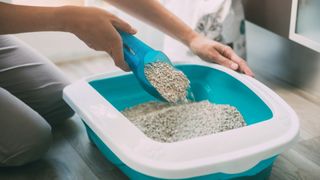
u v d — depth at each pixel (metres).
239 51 1.38
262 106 0.97
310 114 1.22
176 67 1.11
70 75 1.44
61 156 1.03
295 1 1.19
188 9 1.30
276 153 0.82
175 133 0.94
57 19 0.88
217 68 1.08
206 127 0.95
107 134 0.83
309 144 1.09
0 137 0.95
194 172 0.76
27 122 0.97
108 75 1.06
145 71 0.96
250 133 0.83
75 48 1.54
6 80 1.11
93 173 0.98
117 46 0.89
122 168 0.92
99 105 0.91
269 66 1.47
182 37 1.10
